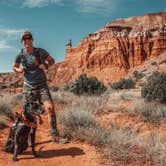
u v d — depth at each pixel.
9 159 6.43
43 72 7.09
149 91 15.23
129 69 123.75
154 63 107.56
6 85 40.38
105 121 11.67
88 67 130.00
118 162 6.20
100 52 130.25
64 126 8.91
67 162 6.25
